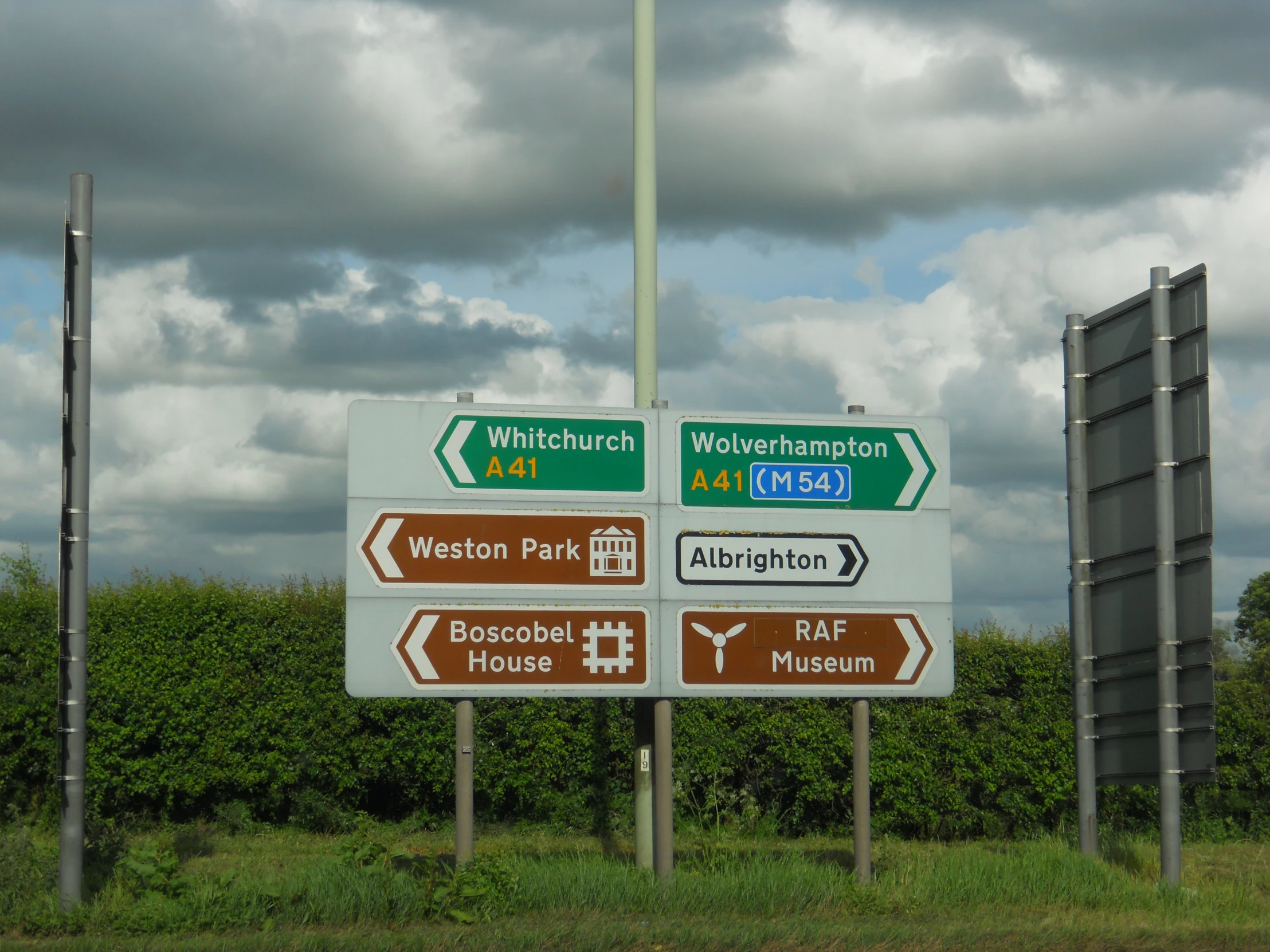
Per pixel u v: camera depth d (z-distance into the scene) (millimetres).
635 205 12492
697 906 10328
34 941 8977
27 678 15906
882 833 16688
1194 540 12148
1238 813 17297
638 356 12281
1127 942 9219
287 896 9828
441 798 16766
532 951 8531
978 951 8828
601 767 16547
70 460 10195
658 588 11430
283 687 16328
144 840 13984
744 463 11711
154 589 16453
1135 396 12875
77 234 10383
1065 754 16656
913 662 11789
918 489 12016
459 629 11039
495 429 11312
